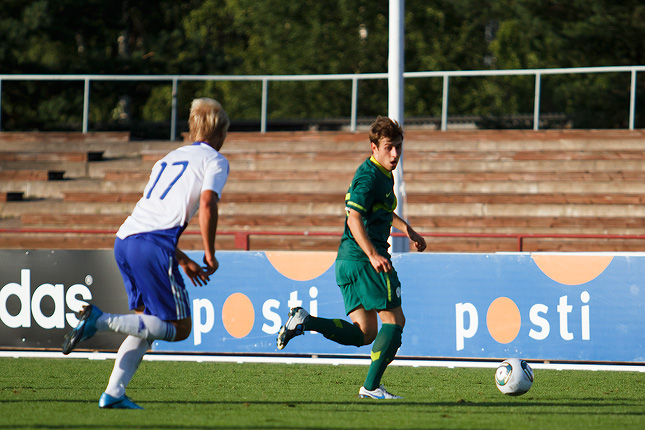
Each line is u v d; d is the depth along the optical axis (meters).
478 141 58.25
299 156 58.44
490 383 21.92
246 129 115.88
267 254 26.70
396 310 17.62
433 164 55.78
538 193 51.66
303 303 26.33
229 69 105.81
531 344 25.05
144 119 143.38
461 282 25.64
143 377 22.92
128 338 15.65
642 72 83.69
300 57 146.00
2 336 27.64
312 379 22.52
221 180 14.59
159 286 14.55
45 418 14.10
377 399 17.66
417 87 142.25
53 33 93.94
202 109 15.47
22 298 27.55
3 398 17.66
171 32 106.69
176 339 15.04
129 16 109.56
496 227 47.75
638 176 51.72
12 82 92.62
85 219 51.69
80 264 27.06
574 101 87.50
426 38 146.62
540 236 30.02
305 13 148.88
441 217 48.62
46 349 27.27
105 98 100.56
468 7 94.44
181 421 13.77
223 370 24.77
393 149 17.19
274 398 18.03
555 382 22.17
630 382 22.17
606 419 14.68
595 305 24.62
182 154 15.04
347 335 17.30
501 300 25.31
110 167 61.06
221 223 49.53
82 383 21.22
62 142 65.12
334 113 144.62
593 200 49.69
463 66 145.75
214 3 151.75
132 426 13.15
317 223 48.88
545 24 86.38
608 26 80.81
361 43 145.38
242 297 26.81
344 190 54.00
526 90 137.62
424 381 22.39
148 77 63.69
